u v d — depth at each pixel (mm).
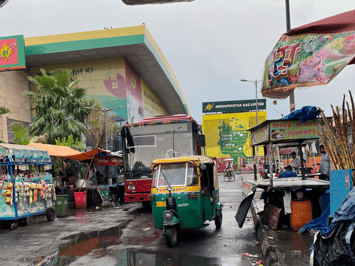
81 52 50469
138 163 13055
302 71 3596
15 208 10617
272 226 7816
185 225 7742
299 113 7582
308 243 6352
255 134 9133
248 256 6438
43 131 30859
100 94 53219
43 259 6793
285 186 7574
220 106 74312
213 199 8562
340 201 5109
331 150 5570
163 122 13195
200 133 14289
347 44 3354
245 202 7840
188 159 8047
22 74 53250
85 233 9359
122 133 13367
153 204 7852
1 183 10656
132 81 57250
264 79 3924
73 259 6691
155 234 8852
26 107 52906
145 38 48594
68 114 32062
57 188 18266
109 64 53688
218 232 8867
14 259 6898
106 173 19516
